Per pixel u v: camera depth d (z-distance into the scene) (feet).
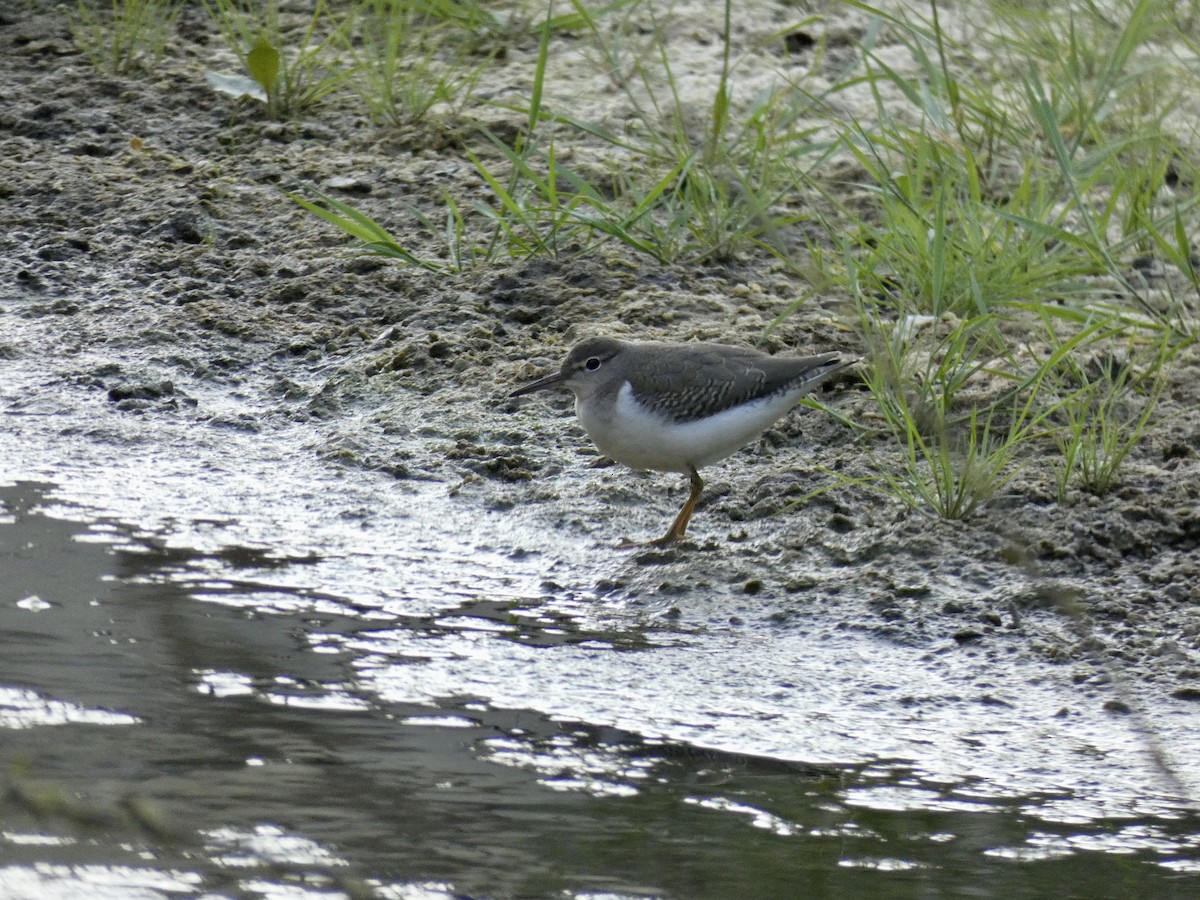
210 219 52.16
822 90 59.11
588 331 45.37
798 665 30.50
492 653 30.66
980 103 54.54
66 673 28.89
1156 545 34.99
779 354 43.16
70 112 57.77
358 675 29.48
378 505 37.81
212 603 32.35
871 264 45.37
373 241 48.24
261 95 59.00
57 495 37.55
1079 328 44.88
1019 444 39.22
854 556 34.86
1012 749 27.48
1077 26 60.34
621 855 23.71
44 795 24.58
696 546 35.47
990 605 32.55
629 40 61.72
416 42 61.82
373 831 24.16
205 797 24.90
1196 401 41.39
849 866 23.56
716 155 50.24
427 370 44.47
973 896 22.77
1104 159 49.42
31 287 48.75
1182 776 26.48
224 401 43.34
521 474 39.34
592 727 27.84
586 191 48.57
